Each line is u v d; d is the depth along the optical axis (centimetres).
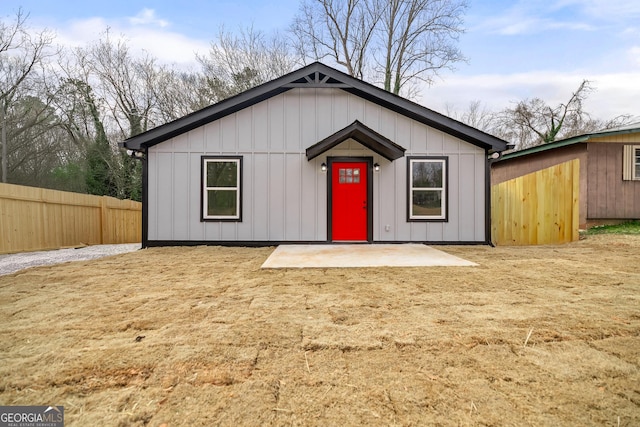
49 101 1758
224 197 776
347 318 271
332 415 150
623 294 337
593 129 2117
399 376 182
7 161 1625
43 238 805
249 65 1955
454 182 779
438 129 783
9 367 192
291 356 205
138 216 1285
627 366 191
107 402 161
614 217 998
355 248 700
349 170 791
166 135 766
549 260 534
